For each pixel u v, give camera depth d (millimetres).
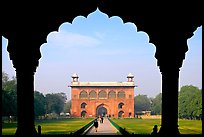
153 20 12672
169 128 12867
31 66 12633
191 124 54969
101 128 42312
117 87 95438
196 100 84750
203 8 8516
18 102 12609
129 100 94938
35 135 12711
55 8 12273
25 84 12547
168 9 11891
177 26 12344
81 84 95938
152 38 13008
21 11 11555
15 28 12086
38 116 93438
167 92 12883
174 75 12844
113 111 95000
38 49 12852
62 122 61938
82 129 28641
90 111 95188
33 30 12391
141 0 12055
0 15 10227
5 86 74375
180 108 96500
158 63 13125
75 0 12203
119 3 12328
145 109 164625
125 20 12773
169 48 12750
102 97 95562
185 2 11141
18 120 12586
